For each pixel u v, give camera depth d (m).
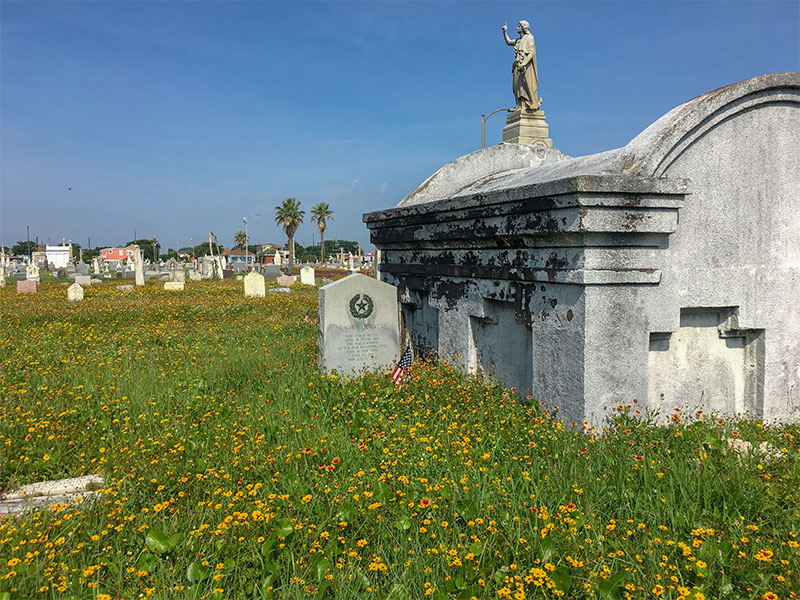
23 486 4.74
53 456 5.11
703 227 5.47
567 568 3.11
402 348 9.76
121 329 12.71
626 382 5.30
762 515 3.64
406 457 4.61
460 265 7.48
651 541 3.26
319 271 52.41
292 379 7.50
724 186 5.50
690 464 4.27
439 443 4.89
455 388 6.56
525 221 5.84
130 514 3.86
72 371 8.11
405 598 2.94
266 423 5.64
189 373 8.05
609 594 2.85
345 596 2.94
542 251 5.78
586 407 5.20
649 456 4.47
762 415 5.79
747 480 3.96
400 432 5.26
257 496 4.12
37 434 5.54
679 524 3.50
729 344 5.89
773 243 5.73
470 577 3.05
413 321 9.51
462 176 9.21
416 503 3.86
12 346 10.31
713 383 5.86
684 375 5.76
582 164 6.29
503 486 4.03
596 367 5.20
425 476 4.28
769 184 5.66
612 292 5.21
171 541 3.44
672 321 5.42
